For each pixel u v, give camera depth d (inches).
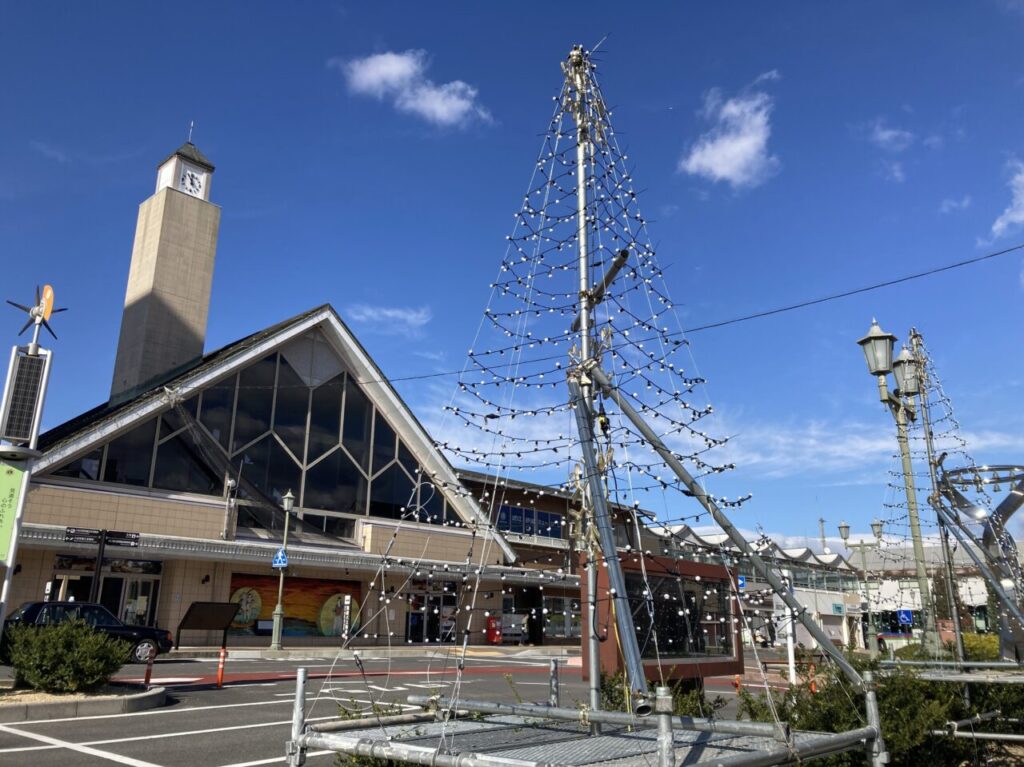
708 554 237.5
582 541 212.5
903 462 494.0
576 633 1524.4
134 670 714.8
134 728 419.8
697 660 326.0
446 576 247.9
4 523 506.6
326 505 1218.0
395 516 1284.4
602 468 205.9
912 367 482.0
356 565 1174.3
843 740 159.9
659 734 118.4
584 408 210.1
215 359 1135.0
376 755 139.8
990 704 319.6
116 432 1006.4
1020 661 379.2
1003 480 398.0
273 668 799.1
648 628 300.0
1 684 513.0
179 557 1023.0
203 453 1082.7
